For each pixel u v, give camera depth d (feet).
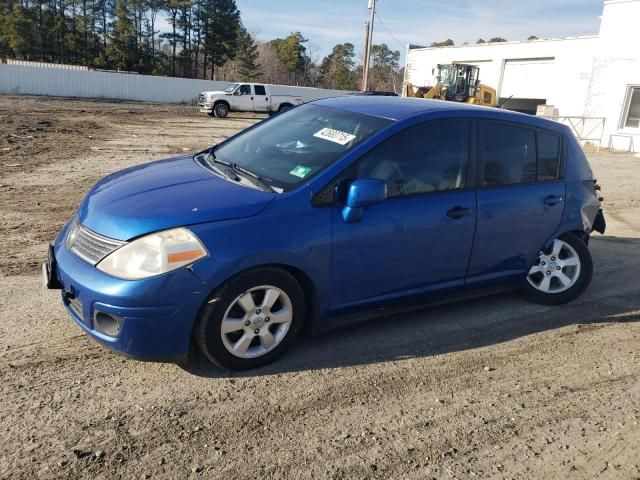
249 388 11.25
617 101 82.94
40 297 14.90
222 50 239.30
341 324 13.05
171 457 9.11
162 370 11.66
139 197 11.66
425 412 10.91
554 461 9.72
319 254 11.83
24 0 215.31
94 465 8.78
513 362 13.21
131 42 215.92
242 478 8.75
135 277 10.25
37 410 10.03
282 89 147.02
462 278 14.61
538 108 90.84
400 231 12.87
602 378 12.72
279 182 12.36
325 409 10.75
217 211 11.03
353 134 13.28
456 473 9.23
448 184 13.91
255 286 11.31
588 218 16.87
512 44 108.68
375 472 9.11
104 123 70.90
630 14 80.38
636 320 16.15
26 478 8.39
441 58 129.70
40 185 29.37
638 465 9.77
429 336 14.25
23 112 78.38
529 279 16.46
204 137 60.95
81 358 11.92
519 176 15.34
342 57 312.71
